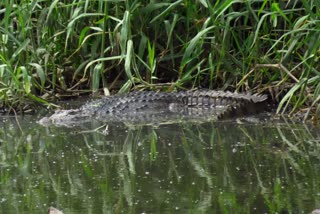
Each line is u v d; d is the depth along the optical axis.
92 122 19.92
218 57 21.55
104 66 22.80
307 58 18.94
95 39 22.69
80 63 22.94
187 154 15.77
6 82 21.22
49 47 22.47
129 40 20.78
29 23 21.97
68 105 21.89
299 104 19.11
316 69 19.86
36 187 13.59
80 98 22.62
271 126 18.33
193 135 17.72
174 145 16.70
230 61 21.50
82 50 22.73
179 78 21.88
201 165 14.80
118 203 12.46
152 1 21.47
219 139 17.16
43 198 12.89
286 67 20.75
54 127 19.33
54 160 15.63
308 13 19.66
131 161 15.34
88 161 15.45
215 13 20.48
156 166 14.84
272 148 16.03
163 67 22.67
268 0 20.66
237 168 14.48
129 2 21.92
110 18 21.86
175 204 12.31
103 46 21.69
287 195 12.62
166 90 22.36
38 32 22.17
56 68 22.81
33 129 19.08
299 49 20.98
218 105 21.20
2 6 23.67
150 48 20.98
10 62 21.03
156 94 21.77
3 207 12.45
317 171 14.04
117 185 13.56
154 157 15.62
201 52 21.30
